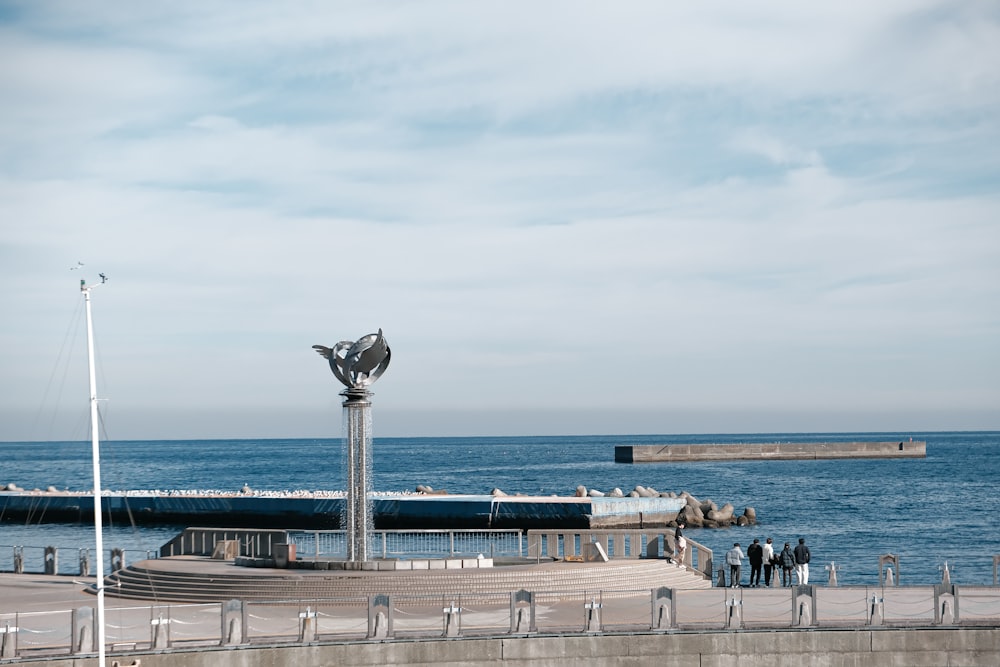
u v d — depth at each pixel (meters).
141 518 117.38
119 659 33.28
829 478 176.25
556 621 39.22
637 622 38.84
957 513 117.88
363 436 48.56
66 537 102.56
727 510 109.44
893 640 37.09
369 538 49.47
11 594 47.41
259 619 39.56
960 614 39.62
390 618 36.09
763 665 36.81
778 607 41.41
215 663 34.34
